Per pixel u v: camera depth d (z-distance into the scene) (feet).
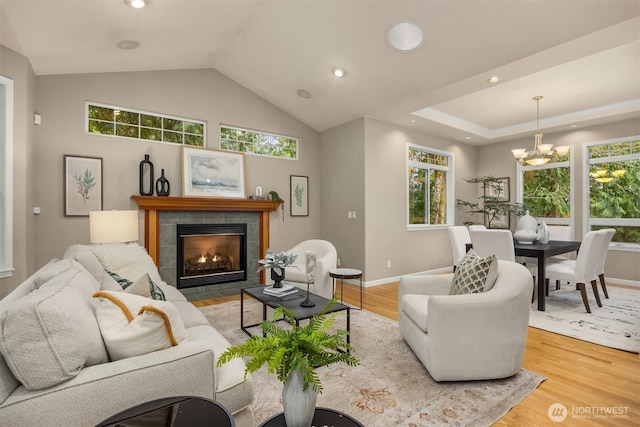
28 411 3.24
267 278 13.92
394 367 7.68
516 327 6.93
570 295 14.24
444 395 6.49
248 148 16.52
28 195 10.34
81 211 12.01
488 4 8.63
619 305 12.67
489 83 12.00
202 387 4.17
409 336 8.38
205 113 15.08
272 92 16.10
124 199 12.98
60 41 9.76
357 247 16.53
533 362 7.98
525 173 20.98
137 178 13.30
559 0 8.05
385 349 8.71
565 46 9.43
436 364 6.81
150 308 4.02
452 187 21.15
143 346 4.07
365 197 16.17
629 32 8.72
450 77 11.64
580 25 8.56
